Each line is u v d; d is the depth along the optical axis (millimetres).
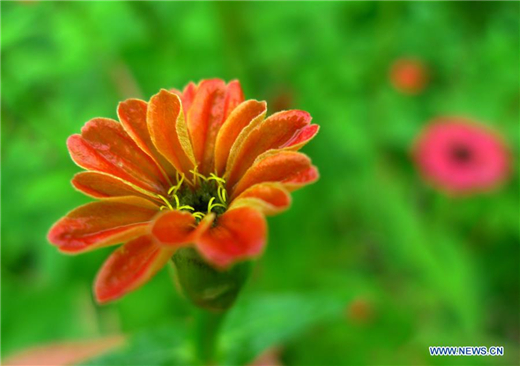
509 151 482
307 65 452
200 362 278
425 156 459
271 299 293
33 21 376
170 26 427
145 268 220
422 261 427
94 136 241
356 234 471
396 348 411
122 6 400
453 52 516
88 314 402
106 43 401
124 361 280
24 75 380
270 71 463
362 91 482
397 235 432
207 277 243
